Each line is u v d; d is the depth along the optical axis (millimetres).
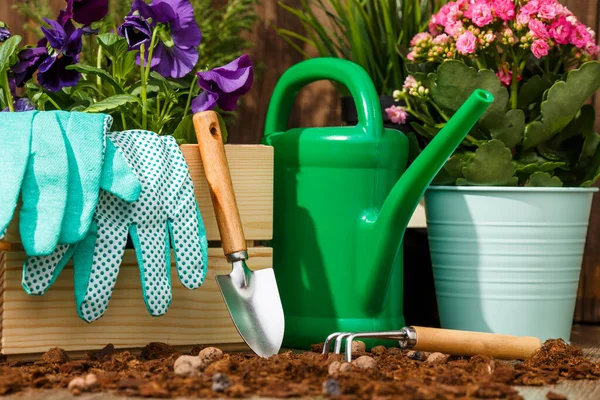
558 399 1432
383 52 1995
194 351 1626
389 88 1999
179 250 1600
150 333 1633
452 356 1642
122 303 1618
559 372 1565
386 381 1476
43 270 1543
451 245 1817
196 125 1650
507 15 1813
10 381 1442
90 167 1551
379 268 1717
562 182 1855
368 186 1748
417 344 1608
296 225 1771
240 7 2031
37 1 2037
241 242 1622
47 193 1529
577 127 1854
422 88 1841
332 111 2127
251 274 1637
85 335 1601
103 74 1688
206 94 1728
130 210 1578
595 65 1773
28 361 1583
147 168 1599
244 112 2123
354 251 1747
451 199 1811
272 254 1731
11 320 1568
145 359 1592
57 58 1696
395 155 1766
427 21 2018
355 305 1752
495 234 1790
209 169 1635
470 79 1800
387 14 1949
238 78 1720
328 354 1583
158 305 1581
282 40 2129
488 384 1442
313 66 1820
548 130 1815
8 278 1568
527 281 1791
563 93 1786
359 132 1745
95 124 1575
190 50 1725
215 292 1671
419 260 1959
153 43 1692
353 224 1747
